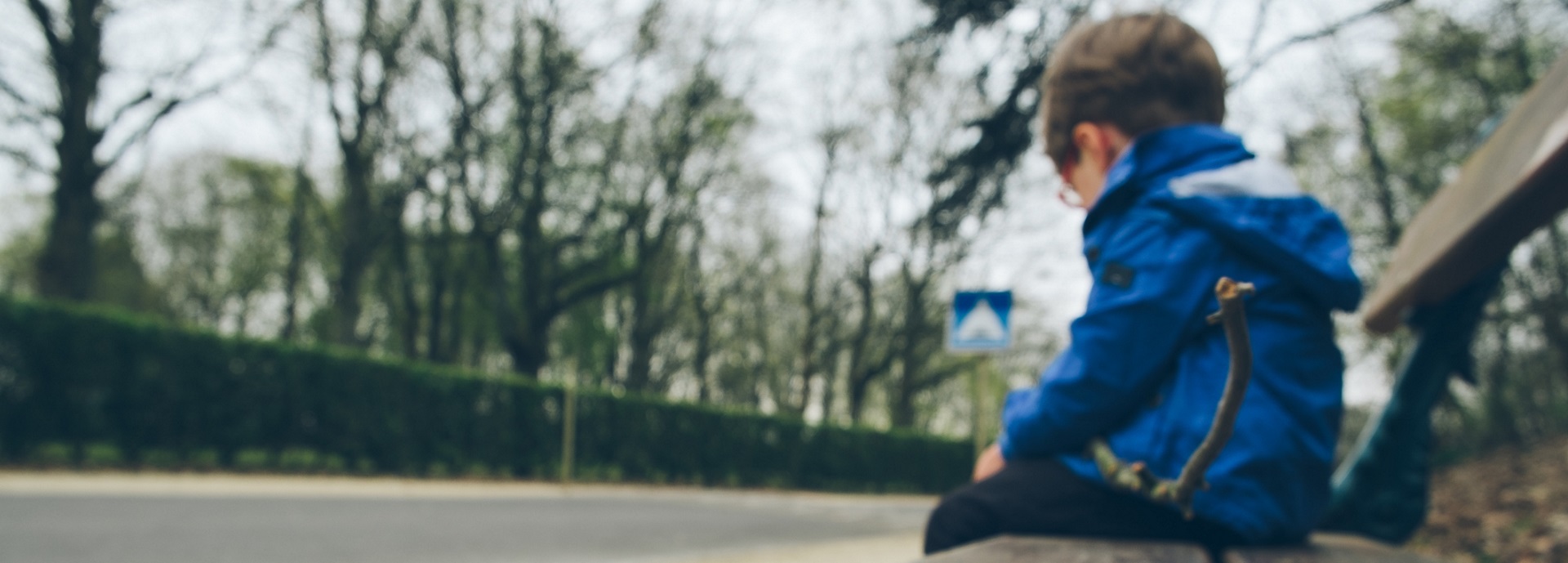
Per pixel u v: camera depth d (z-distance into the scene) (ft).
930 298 113.50
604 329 132.05
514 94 80.74
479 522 35.37
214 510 32.40
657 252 98.68
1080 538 3.76
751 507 55.83
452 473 67.15
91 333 46.91
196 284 139.13
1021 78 14.70
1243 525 3.53
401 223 90.17
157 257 136.36
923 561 3.20
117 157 65.26
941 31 15.10
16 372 44.32
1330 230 3.81
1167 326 3.58
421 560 24.88
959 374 128.06
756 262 129.08
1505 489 31.50
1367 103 55.31
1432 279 5.17
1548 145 3.78
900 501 98.12
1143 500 3.68
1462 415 83.76
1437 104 59.88
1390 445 5.55
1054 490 3.83
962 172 15.34
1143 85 4.21
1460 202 4.94
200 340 51.39
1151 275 3.63
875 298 121.49
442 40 78.38
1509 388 84.94
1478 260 4.84
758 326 142.61
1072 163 4.50
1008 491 3.91
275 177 104.01
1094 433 3.78
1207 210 3.65
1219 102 4.25
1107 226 3.96
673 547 31.24
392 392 62.80
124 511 30.30
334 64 74.79
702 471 92.63
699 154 96.07
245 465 53.47
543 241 95.25
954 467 129.59
